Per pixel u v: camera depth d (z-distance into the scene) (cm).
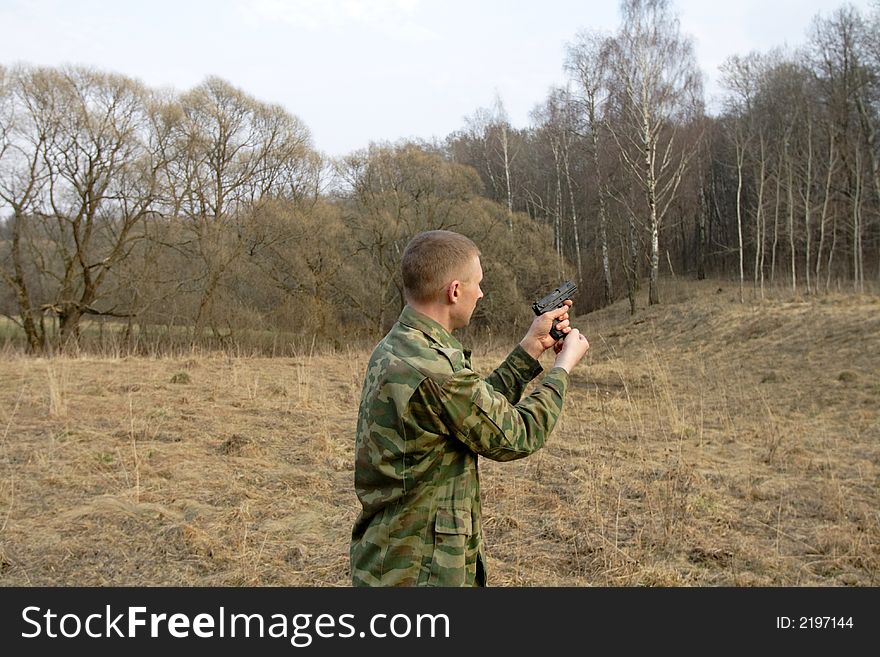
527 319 2523
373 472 204
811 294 2277
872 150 2948
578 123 3578
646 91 2923
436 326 212
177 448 670
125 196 2378
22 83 2192
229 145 2558
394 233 2486
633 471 658
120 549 440
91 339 2372
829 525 521
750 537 498
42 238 2398
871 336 1472
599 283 3647
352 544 216
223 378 1098
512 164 4072
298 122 2669
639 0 2962
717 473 657
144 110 2353
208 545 444
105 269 2366
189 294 2392
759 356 1584
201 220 2462
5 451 644
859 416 977
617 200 3319
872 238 3388
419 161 2647
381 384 202
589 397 1142
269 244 2416
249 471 605
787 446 786
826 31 3300
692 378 1448
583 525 502
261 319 2319
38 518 486
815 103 3331
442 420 197
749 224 3853
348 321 2523
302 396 935
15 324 2512
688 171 3544
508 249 2628
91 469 593
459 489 204
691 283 3594
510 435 201
